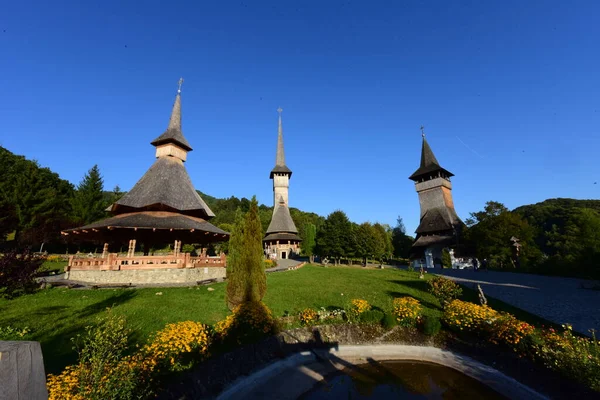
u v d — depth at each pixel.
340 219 43.84
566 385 8.43
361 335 12.68
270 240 56.12
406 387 9.21
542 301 16.97
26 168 40.72
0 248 24.48
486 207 42.56
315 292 18.23
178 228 20.03
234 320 10.28
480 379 9.63
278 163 66.94
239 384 8.59
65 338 8.90
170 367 7.64
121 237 22.53
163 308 12.48
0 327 9.18
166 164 26.12
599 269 24.22
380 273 30.58
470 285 22.67
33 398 2.00
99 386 5.26
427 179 54.72
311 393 8.77
